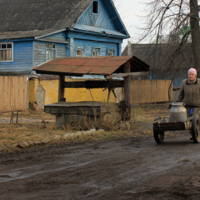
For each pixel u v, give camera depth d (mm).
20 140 12109
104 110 15812
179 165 8469
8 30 32969
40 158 9461
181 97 12352
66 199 5965
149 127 17562
